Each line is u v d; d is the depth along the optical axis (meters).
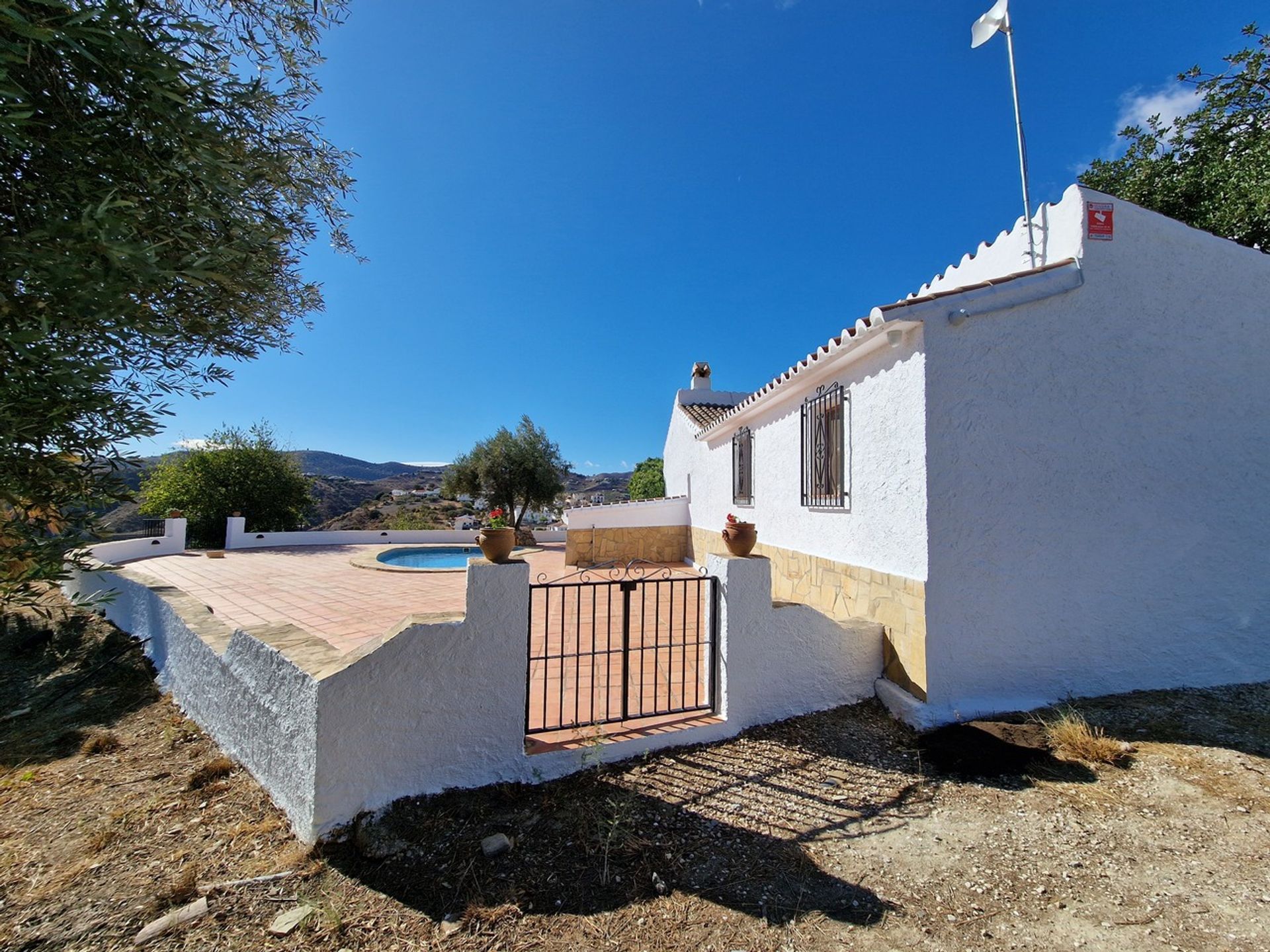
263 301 3.52
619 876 2.75
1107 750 3.76
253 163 3.02
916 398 4.51
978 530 4.48
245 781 3.81
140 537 15.43
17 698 5.80
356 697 3.09
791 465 7.45
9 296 1.94
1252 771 3.57
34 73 1.98
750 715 4.32
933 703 4.33
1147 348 4.87
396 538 20.17
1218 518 5.00
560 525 20.81
